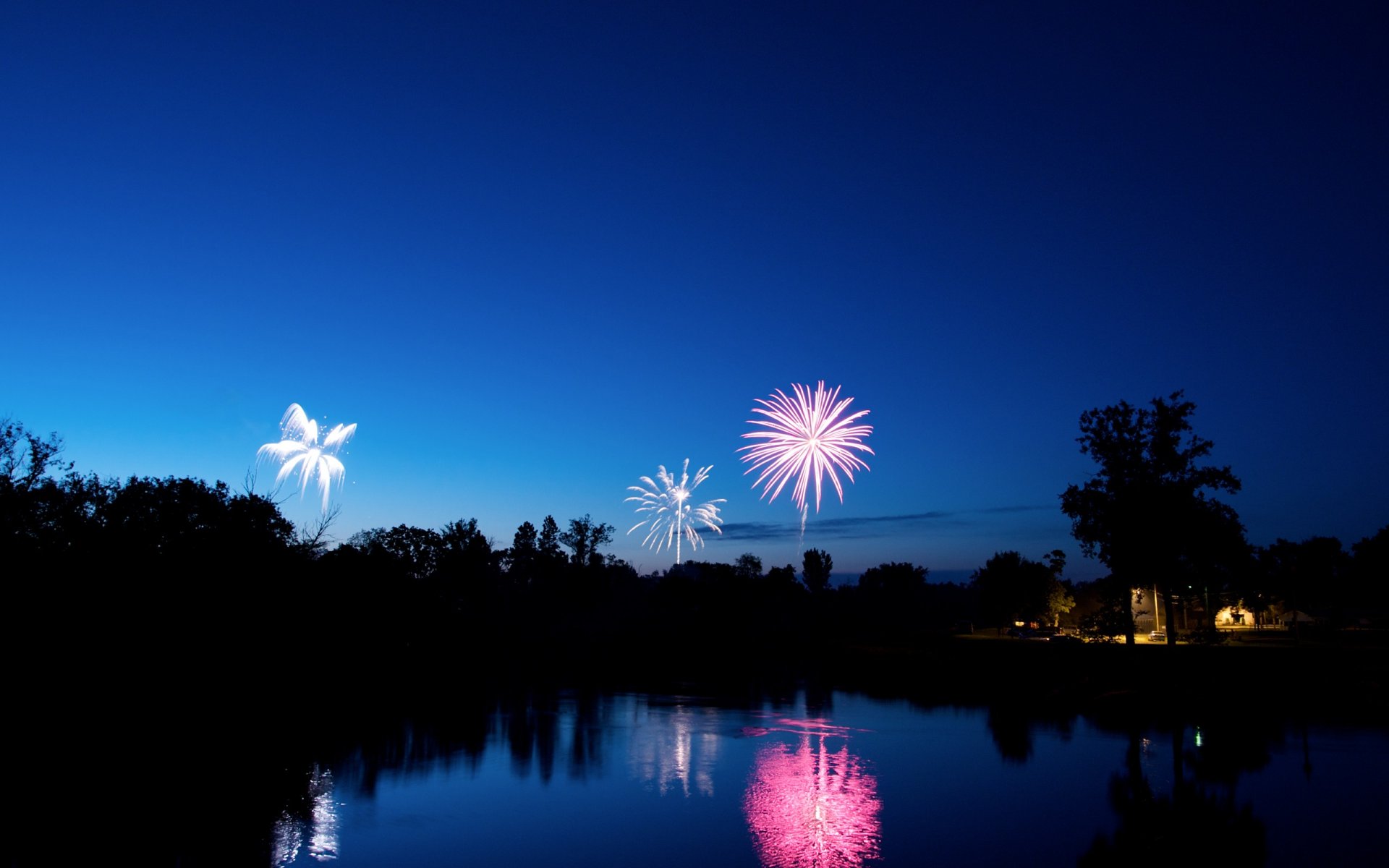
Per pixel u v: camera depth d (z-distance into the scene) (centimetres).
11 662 3378
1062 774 3002
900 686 6262
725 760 3316
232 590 4400
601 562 12144
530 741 3772
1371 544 10519
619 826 2328
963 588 17400
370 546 8725
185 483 4675
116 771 2841
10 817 2259
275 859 2005
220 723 3944
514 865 1978
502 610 11188
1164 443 5422
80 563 3875
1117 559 5541
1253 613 9469
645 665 8338
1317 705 4500
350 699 5200
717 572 12550
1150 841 2161
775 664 8438
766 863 1995
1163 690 4909
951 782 2888
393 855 2055
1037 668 6197
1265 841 2162
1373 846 2114
